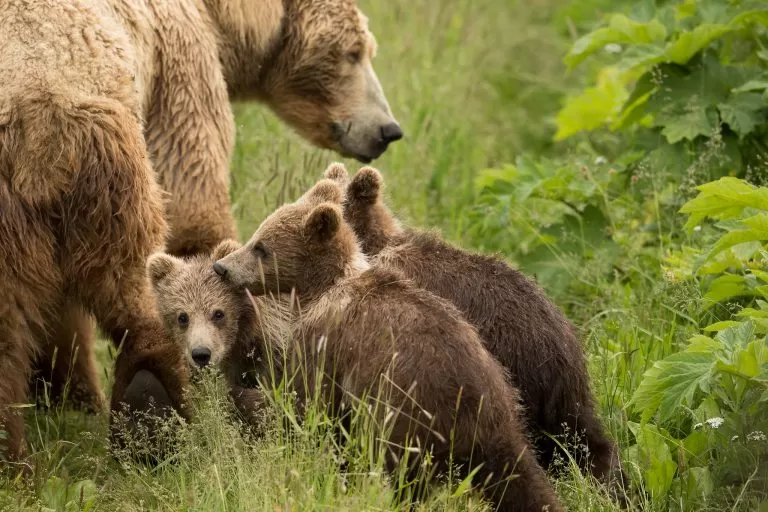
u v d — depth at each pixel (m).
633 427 10.41
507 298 10.27
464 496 8.88
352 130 14.01
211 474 9.20
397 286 9.68
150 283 10.55
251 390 10.36
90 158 9.94
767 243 11.30
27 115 9.81
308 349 9.68
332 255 10.30
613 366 11.27
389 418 8.88
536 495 8.85
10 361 9.97
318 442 9.48
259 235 10.35
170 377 10.66
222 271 10.37
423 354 9.09
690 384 9.91
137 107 10.53
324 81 13.86
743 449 9.71
